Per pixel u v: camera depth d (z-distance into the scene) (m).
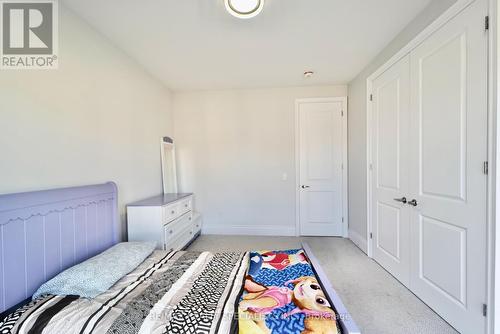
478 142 1.41
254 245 3.33
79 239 1.69
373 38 2.27
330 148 3.66
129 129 2.55
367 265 2.63
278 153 3.74
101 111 2.10
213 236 3.75
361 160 3.08
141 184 2.80
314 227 3.74
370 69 2.79
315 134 3.68
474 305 1.45
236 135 3.79
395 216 2.32
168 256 1.77
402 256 2.21
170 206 2.62
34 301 1.22
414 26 1.96
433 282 1.81
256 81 3.41
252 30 2.11
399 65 2.20
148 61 2.69
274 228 3.79
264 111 3.73
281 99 3.70
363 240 3.05
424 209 1.89
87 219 1.77
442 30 1.66
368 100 2.83
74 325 1.01
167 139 3.49
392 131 2.34
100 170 2.08
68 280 1.28
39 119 1.51
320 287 1.28
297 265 1.56
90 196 1.80
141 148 2.82
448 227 1.65
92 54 1.99
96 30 2.04
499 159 1.30
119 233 2.28
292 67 2.92
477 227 1.43
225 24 2.00
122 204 2.41
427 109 1.83
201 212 3.88
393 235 2.36
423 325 1.66
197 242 3.46
